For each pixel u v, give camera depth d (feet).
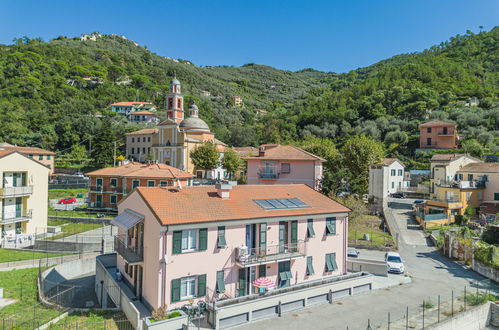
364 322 76.64
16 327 68.54
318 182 174.81
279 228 89.92
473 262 114.73
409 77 558.56
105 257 110.11
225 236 81.61
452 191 184.44
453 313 80.64
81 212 194.70
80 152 380.37
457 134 349.82
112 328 70.95
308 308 84.07
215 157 286.05
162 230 72.43
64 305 90.48
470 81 515.09
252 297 79.41
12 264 112.68
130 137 407.03
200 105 623.77
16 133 371.97
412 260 125.70
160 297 72.84
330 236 99.50
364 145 214.07
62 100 495.82
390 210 206.59
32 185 148.46
